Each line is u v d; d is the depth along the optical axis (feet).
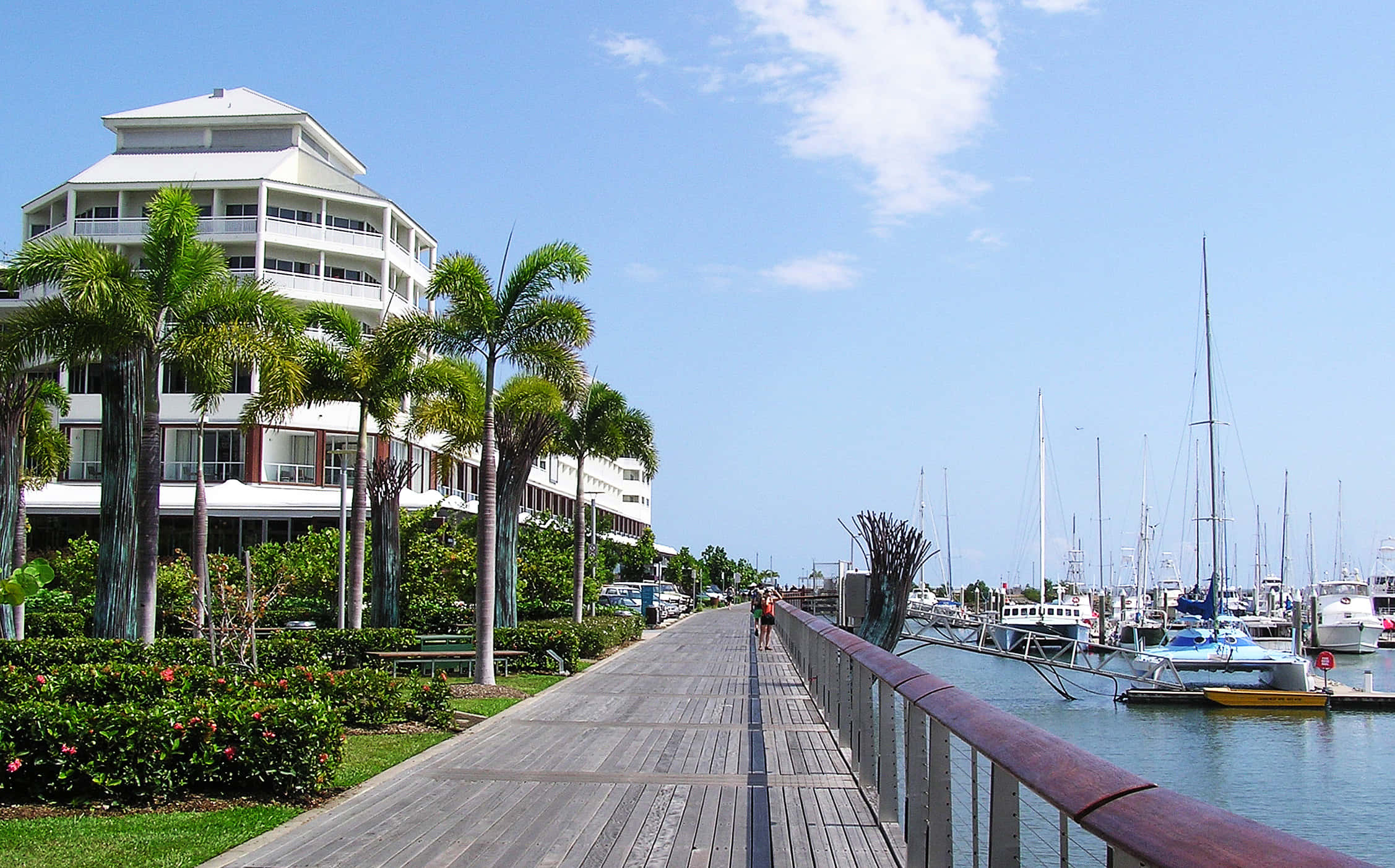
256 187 152.87
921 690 20.53
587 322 66.08
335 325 81.82
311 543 109.09
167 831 25.05
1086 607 198.59
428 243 181.47
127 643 59.77
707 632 127.44
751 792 30.73
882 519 77.56
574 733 42.47
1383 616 258.37
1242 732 96.89
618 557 205.57
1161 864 8.99
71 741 27.76
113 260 63.72
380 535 87.04
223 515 134.00
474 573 104.22
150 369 64.08
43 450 99.60
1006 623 163.22
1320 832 54.49
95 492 145.59
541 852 24.08
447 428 82.48
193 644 59.36
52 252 63.16
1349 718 105.91
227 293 67.56
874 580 76.95
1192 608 177.06
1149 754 84.58
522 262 65.31
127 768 27.86
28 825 25.53
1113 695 116.88
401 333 70.23
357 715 42.68
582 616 111.65
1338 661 188.96
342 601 83.87
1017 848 14.76
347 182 167.53
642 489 341.21
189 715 29.04
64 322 63.46
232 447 147.23
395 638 68.69
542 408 75.72
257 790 29.45
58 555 118.62
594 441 108.99
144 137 169.48
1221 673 121.49
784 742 40.04
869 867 22.89
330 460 150.20
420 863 22.99
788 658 84.12
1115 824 10.18
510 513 87.20
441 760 35.78
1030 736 14.19
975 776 16.70
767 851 24.22
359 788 30.89
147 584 62.39
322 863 22.90
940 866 18.80
